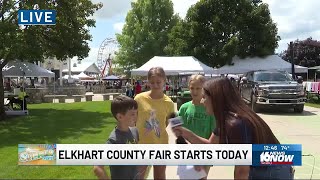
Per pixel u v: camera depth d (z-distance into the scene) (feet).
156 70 14.87
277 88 58.49
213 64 129.49
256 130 10.16
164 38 182.70
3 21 56.44
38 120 55.31
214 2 129.59
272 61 126.52
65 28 66.39
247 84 67.00
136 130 12.82
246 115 10.18
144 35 183.83
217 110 10.50
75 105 86.79
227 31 128.98
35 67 77.97
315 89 83.20
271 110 63.57
